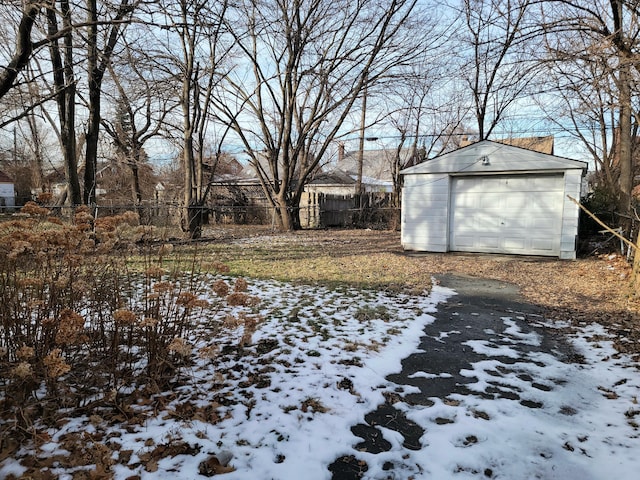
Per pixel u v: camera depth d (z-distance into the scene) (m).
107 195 22.42
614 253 9.39
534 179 10.27
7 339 2.75
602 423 2.62
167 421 2.49
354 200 20.89
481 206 10.91
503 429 2.54
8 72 4.98
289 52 15.73
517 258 10.03
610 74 7.14
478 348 3.97
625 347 3.95
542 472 2.13
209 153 24.95
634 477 2.08
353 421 2.62
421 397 2.96
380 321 4.71
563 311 5.32
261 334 4.11
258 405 2.74
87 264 3.34
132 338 3.26
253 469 2.09
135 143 17.22
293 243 12.59
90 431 2.34
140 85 11.95
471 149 10.60
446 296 6.14
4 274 2.87
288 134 16.77
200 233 12.92
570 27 8.36
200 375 3.15
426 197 11.28
